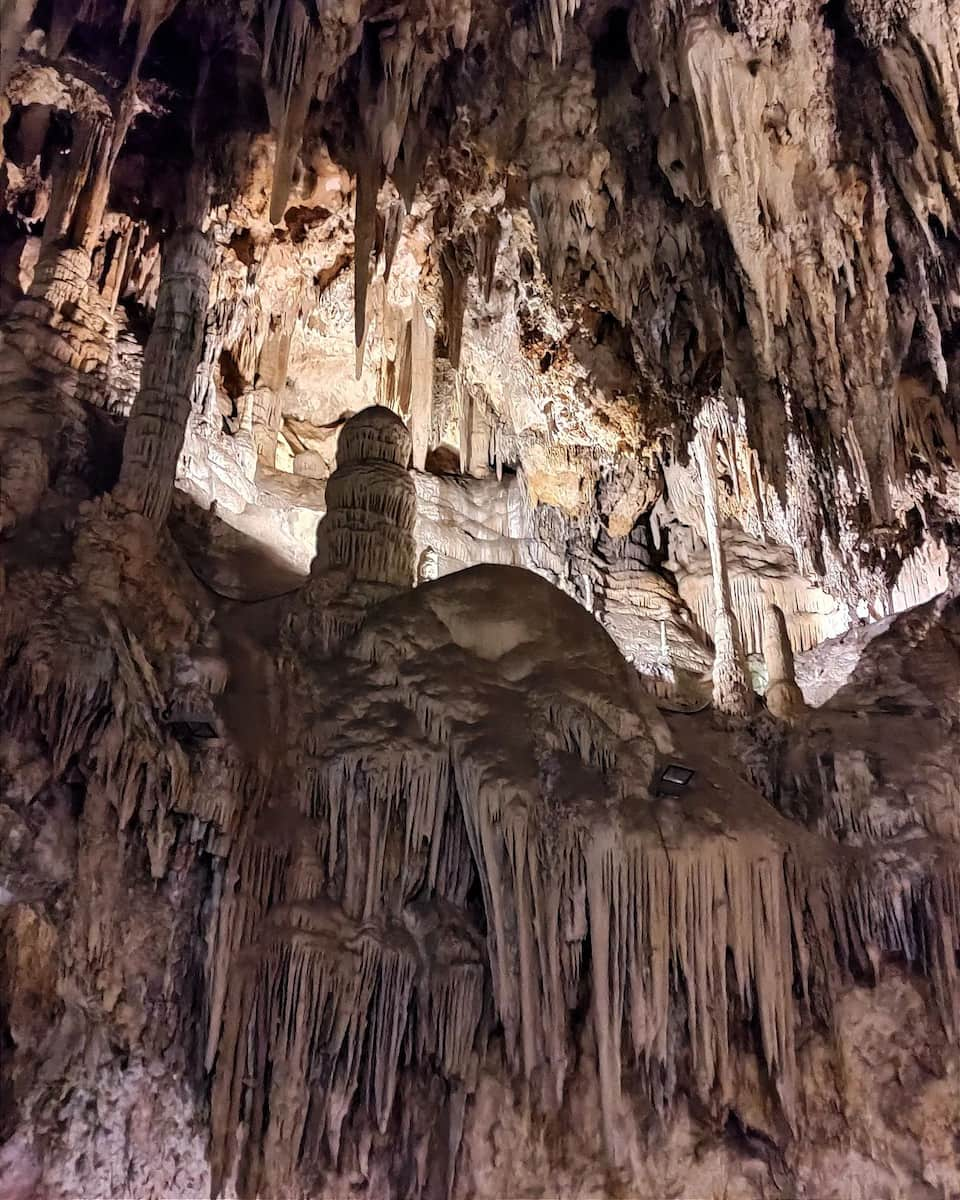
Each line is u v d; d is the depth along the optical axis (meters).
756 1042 7.50
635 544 14.93
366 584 9.13
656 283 10.52
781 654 10.77
